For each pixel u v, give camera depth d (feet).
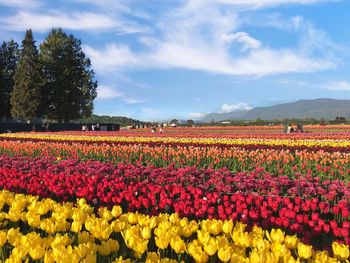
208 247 14.44
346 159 63.77
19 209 21.68
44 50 259.19
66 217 19.93
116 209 20.81
